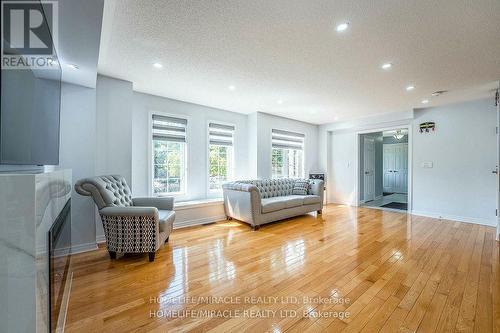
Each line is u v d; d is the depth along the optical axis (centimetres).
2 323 89
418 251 287
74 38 186
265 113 538
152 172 399
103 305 177
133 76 317
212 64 276
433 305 176
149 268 240
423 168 488
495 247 300
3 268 89
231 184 429
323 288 202
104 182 270
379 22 191
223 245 310
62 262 159
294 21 191
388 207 589
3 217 88
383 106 473
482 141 421
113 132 323
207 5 172
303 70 292
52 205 127
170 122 421
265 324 156
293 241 326
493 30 200
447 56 251
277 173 583
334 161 660
